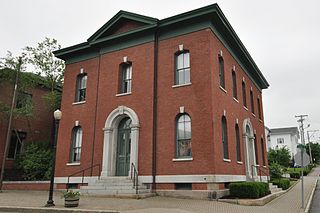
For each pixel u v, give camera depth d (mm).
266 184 16828
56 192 18922
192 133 15711
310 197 18234
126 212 10578
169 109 16812
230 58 19906
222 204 13148
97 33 20391
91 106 20031
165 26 17844
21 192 19234
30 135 27438
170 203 13125
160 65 17875
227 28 18062
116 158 18266
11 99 26188
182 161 15617
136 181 15656
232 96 19281
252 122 23531
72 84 21641
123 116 18516
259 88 28266
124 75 19438
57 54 22375
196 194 14703
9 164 25500
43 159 23656
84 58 21609
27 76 25500
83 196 15844
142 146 16953
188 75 17047
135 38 19109
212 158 14836
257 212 11430
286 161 49781
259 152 24516
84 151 19297
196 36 17016
